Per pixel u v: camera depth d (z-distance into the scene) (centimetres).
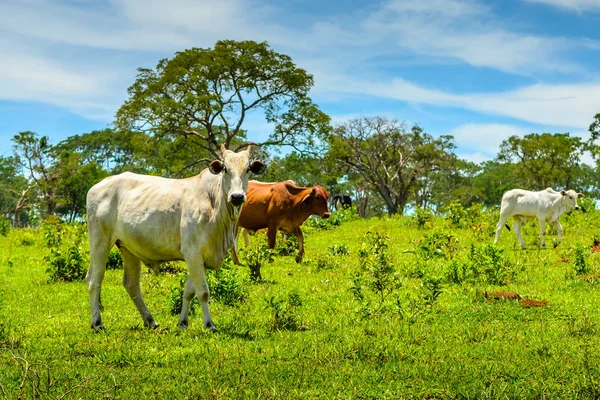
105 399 511
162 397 515
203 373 577
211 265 778
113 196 802
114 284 1181
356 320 821
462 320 812
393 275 1032
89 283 802
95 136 6600
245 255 1216
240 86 4100
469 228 1956
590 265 1188
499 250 1141
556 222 1578
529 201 1570
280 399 507
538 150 6619
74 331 782
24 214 6438
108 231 802
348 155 5819
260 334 744
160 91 4103
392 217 2573
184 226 753
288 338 714
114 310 941
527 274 1165
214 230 757
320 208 1464
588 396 514
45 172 5366
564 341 690
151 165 4716
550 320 802
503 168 7481
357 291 934
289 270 1328
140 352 652
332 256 1473
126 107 4009
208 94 3922
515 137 6725
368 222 2398
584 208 2286
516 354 634
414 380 555
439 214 2534
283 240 1570
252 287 1116
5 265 1498
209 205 757
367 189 6638
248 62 3972
